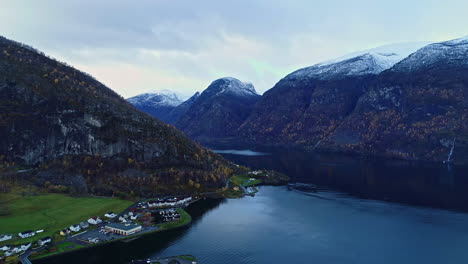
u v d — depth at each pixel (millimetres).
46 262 159125
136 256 169250
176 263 161875
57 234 185500
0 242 172500
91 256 167250
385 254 180750
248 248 184375
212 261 168250
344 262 171125
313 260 172500
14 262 156375
